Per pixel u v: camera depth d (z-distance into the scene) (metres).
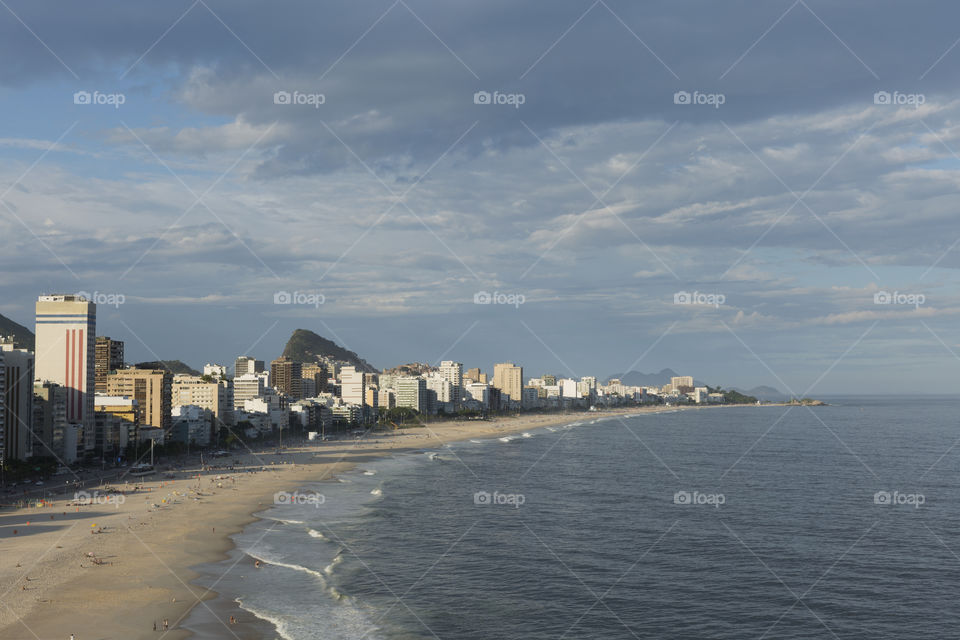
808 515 156.25
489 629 86.75
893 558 120.50
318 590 97.56
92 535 124.06
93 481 199.88
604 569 112.19
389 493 181.25
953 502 174.12
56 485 190.50
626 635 86.38
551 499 174.50
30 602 88.00
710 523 146.88
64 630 79.19
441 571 108.94
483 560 115.75
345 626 85.12
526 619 90.31
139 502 161.62
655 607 95.88
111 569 102.69
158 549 114.81
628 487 195.75
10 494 173.50
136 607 87.31
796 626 90.06
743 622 91.12
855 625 90.62
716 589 103.50
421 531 135.38
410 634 84.06
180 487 187.38
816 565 115.94
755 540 132.12
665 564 115.69
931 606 97.25
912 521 150.62
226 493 177.38
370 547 122.00
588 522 146.50
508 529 138.75
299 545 121.62
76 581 96.44
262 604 90.88
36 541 119.06
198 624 82.75
